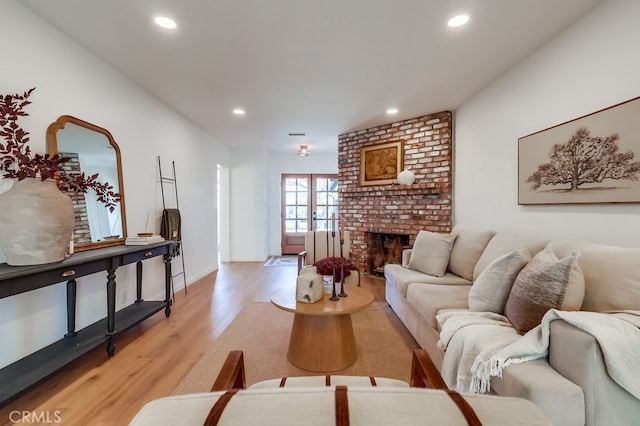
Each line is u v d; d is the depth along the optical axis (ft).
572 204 6.50
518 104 8.31
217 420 1.30
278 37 7.00
